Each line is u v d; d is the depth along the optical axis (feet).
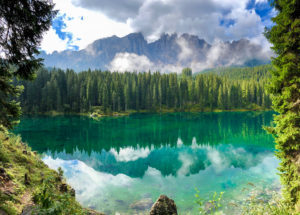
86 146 89.92
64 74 322.75
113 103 280.10
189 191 40.24
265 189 38.70
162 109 327.88
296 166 23.03
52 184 26.14
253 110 321.52
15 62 15.49
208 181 46.03
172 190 40.93
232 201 33.83
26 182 22.93
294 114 22.74
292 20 23.63
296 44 23.50
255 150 78.38
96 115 248.11
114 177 50.24
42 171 31.60
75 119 206.08
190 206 32.96
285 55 24.31
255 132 121.29
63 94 291.58
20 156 31.35
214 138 106.22
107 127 147.74
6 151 29.14
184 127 147.54
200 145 91.45
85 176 50.11
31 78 16.89
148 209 31.71
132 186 43.55
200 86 342.03
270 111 300.40
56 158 68.23
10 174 22.36
